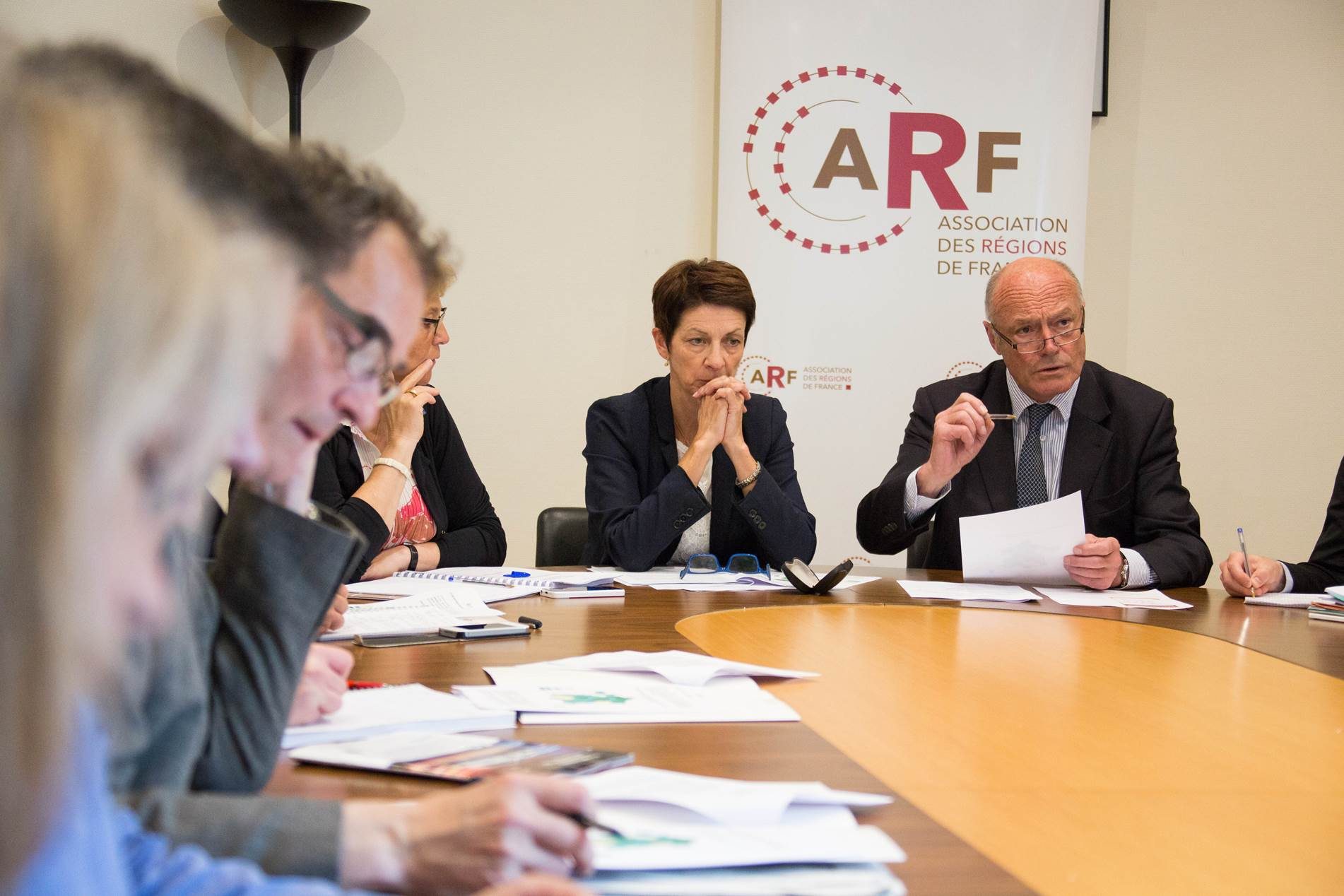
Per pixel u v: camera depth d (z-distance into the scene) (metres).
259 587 0.90
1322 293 4.04
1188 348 4.02
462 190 3.81
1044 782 1.02
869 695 1.36
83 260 0.34
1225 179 4.01
